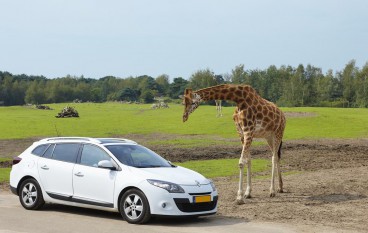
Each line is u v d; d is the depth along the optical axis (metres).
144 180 9.93
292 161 24.67
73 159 11.12
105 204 10.41
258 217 10.95
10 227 9.38
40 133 43.38
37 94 187.25
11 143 35.78
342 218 10.83
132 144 11.45
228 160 24.92
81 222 10.03
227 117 55.34
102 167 10.52
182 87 190.62
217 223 10.22
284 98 139.75
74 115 64.69
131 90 190.75
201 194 10.08
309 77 143.88
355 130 44.91
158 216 9.75
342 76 142.50
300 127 47.19
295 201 13.22
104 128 48.47
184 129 47.06
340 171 19.88
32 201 11.45
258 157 26.62
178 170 10.73
